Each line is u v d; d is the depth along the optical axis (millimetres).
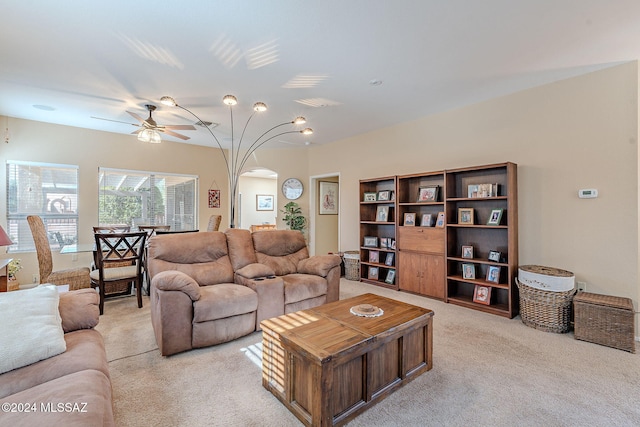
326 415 1582
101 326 3061
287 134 5477
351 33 2377
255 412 1775
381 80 3221
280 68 2951
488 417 1724
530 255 3422
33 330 1464
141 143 5645
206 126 4871
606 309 2619
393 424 1668
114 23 2229
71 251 3691
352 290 4516
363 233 5090
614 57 2748
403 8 2080
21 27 2266
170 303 2396
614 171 2904
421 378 2123
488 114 3768
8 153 4469
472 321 3229
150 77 3131
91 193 5129
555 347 2609
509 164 3346
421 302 3904
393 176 4531
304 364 1709
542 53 2682
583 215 3076
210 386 2029
